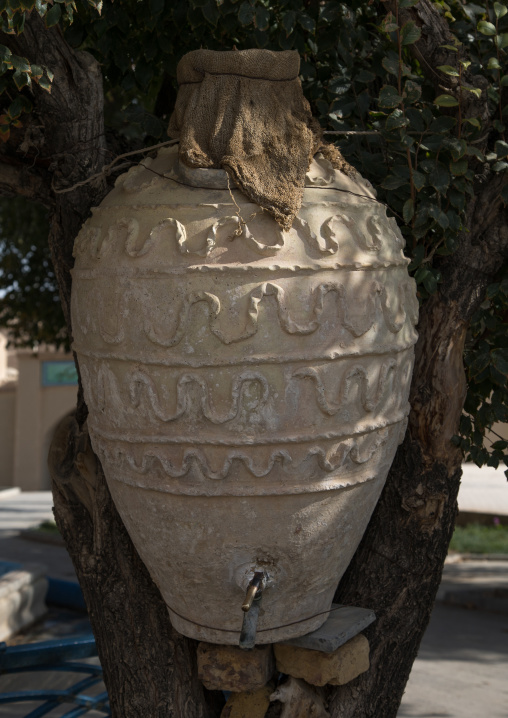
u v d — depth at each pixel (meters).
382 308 1.93
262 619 2.01
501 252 2.40
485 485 14.14
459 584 8.20
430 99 2.49
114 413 1.92
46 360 16.16
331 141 2.57
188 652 2.31
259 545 1.90
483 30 2.30
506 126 2.43
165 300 1.80
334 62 2.69
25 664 3.18
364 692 2.32
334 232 1.86
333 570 2.04
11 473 16.64
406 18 2.27
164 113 2.98
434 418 2.30
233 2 2.51
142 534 2.01
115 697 2.34
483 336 2.56
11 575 6.34
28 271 7.07
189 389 1.80
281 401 1.80
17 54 2.18
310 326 1.79
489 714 5.02
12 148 2.31
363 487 1.97
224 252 1.79
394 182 2.22
